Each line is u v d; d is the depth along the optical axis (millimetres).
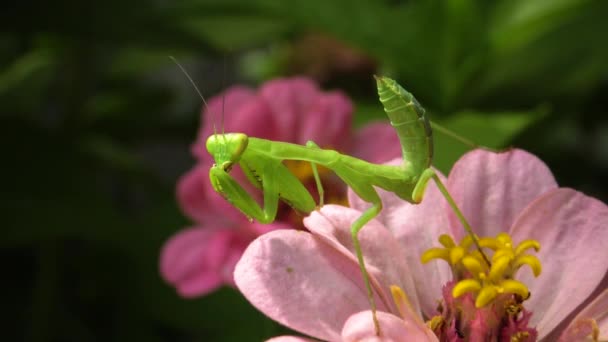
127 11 310
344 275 230
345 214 234
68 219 313
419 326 221
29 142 316
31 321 348
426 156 229
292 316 224
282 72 367
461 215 230
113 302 346
